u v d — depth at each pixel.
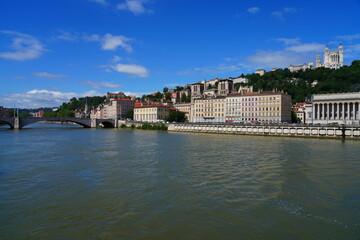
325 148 67.81
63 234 19.72
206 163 45.59
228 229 20.39
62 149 63.84
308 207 24.75
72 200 26.66
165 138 100.06
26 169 40.59
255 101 164.38
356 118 131.62
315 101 142.62
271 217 22.50
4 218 22.48
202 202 25.98
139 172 38.62
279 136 114.81
